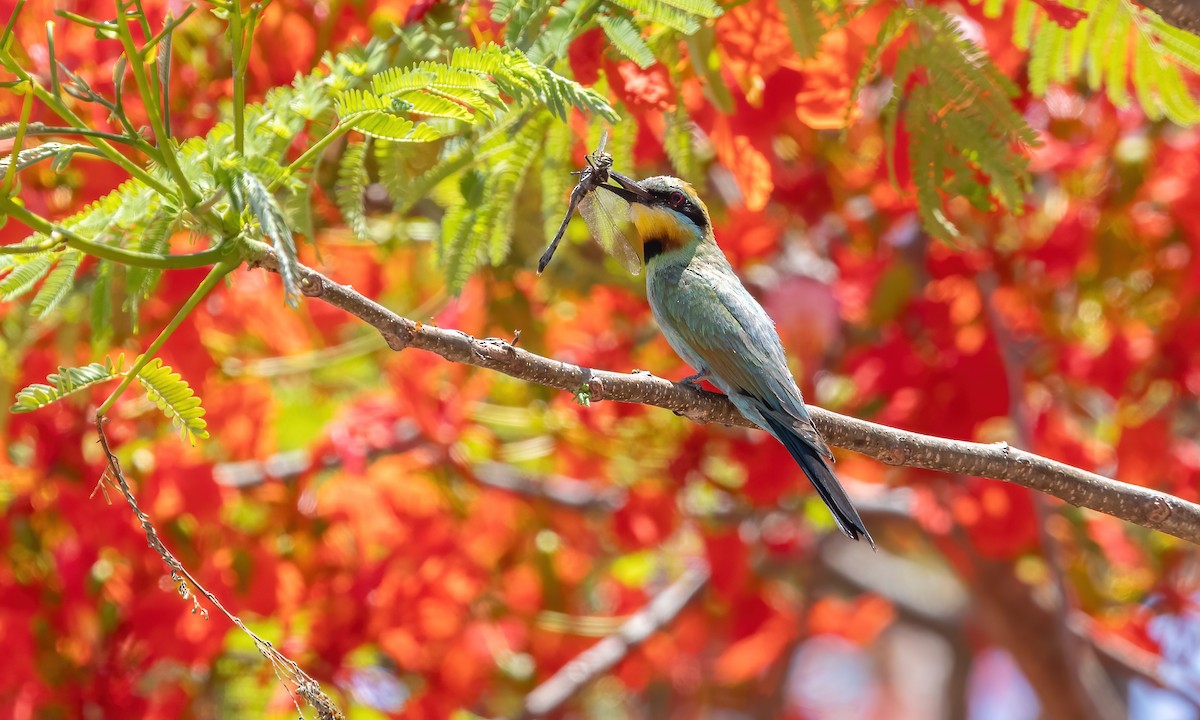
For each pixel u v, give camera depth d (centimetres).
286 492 1369
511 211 945
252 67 1127
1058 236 1421
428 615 1329
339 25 1121
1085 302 1517
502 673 1574
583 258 1371
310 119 774
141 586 1253
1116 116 1353
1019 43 977
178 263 673
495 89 728
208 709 1272
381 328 730
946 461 885
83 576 1216
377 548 1347
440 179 907
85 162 1095
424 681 1359
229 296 1304
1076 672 1708
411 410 1360
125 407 1216
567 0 838
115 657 1226
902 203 1370
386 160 890
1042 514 1541
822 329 1443
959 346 1431
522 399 1542
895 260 1480
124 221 737
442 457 1393
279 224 652
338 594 1313
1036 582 1803
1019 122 905
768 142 1076
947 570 2336
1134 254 1452
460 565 1386
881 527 1978
